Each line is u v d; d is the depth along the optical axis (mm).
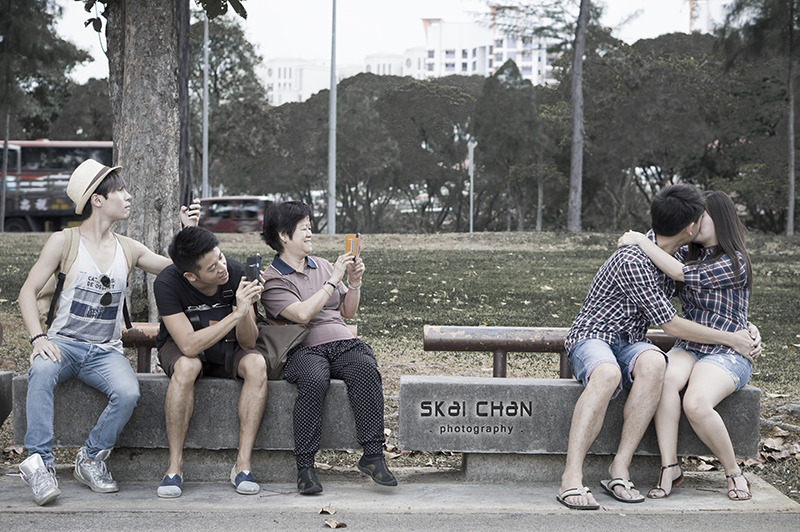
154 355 5234
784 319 9359
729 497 3600
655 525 3273
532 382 3775
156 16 5273
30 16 24406
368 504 3518
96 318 3604
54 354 3455
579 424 3523
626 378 3678
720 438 3562
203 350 3566
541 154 41688
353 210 52812
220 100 38344
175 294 3615
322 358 3748
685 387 3727
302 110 53125
